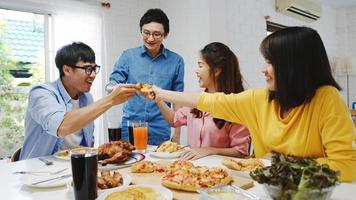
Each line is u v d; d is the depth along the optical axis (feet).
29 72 9.44
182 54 11.50
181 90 8.21
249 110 4.84
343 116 3.76
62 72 5.93
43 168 4.58
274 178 2.57
